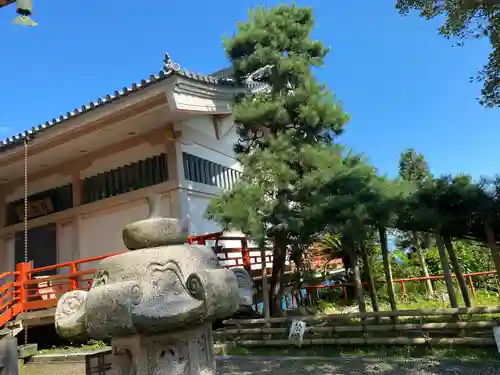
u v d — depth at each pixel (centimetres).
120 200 1301
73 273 992
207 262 385
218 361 778
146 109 1106
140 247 378
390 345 746
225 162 1495
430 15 659
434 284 1541
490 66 673
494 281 1457
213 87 1173
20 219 1577
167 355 354
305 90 931
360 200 707
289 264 1257
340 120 934
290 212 843
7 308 978
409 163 1609
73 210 1399
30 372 853
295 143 912
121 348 359
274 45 976
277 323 900
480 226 668
